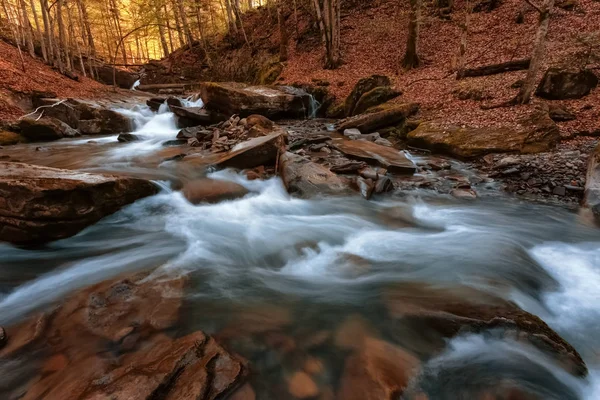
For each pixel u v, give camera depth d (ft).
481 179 27.17
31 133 40.88
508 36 54.08
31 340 10.79
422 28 66.28
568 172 25.08
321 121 51.06
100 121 47.06
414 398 8.82
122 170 27.71
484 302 12.37
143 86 84.64
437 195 25.03
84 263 16.21
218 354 9.74
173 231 19.67
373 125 41.27
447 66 53.52
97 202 19.22
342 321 11.87
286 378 9.39
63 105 47.06
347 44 71.87
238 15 89.45
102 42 119.85
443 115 39.50
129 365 9.23
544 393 9.05
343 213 22.17
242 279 14.90
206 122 47.91
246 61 87.92
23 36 71.46
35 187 16.72
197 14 93.30
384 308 12.46
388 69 60.08
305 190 24.39
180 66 98.63
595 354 11.10
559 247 18.04
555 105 33.83
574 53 40.98
